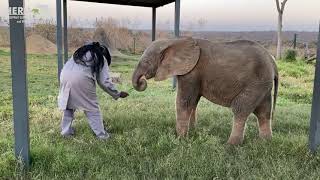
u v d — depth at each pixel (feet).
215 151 18.93
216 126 24.41
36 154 17.35
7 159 16.71
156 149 19.17
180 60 20.58
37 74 54.70
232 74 20.02
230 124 25.26
